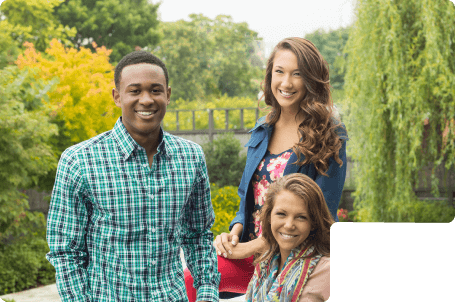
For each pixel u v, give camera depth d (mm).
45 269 5738
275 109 2262
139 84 1548
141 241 1582
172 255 1646
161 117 1603
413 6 6938
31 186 6945
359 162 7473
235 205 8227
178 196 1651
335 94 8039
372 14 7070
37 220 6141
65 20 17484
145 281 1572
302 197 1827
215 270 1823
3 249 5844
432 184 7371
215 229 7004
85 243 1599
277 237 1896
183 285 1672
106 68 7793
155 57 1617
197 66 23156
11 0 12914
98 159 1575
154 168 1622
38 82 6266
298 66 2090
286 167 2109
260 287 1992
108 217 1563
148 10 19516
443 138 7164
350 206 8945
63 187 1548
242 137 12141
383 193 7312
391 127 7219
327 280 1854
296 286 1850
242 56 23719
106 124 7375
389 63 6836
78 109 6898
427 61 6730
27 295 4953
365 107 7238
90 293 1568
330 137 2074
